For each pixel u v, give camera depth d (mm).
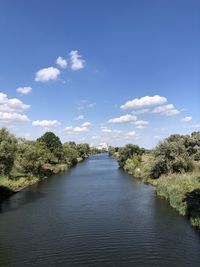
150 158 85625
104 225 40750
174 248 32031
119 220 43094
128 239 35062
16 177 86500
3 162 56344
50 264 28750
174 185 59469
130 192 66188
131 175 99938
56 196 62938
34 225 41250
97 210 49469
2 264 28891
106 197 60719
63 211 49250
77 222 42469
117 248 32438
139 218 43844
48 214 47344
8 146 56219
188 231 37312
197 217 40219
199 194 49875
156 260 29219
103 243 33969
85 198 60031
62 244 33906
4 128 58344
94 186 76250
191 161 79188
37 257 30422
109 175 101062
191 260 29094
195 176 66125
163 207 50531
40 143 119750
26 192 69062
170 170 77688
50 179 93625
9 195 65250
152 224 40625
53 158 121250
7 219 44500
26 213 48125
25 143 98062
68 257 30344
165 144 79438
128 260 29391
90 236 36375
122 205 52875
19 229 39469
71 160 155250
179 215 44875
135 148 137000
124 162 134625
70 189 72125
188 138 105875
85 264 28641
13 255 31016
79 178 94375
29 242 34625
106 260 29469
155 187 71688
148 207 50812
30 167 93812
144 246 32781
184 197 50094
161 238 35031
